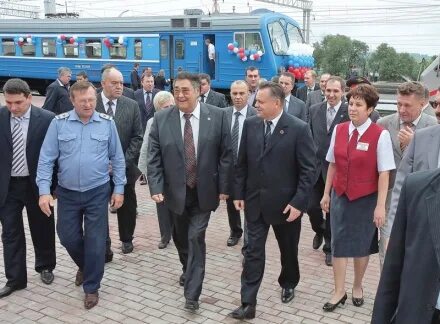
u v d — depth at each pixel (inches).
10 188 162.1
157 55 748.0
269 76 664.4
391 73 1534.2
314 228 208.5
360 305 158.9
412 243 74.0
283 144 144.6
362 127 148.1
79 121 154.9
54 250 176.7
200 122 152.5
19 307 156.8
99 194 156.9
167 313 153.9
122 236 204.2
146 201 289.6
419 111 142.6
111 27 783.1
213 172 153.9
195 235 153.3
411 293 73.2
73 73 829.8
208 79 255.3
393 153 149.2
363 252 150.6
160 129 154.8
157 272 185.8
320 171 197.0
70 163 153.3
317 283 176.9
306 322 148.4
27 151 159.9
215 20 695.7
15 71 894.4
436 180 73.1
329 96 192.4
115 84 188.7
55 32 839.7
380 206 145.6
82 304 159.2
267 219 146.9
